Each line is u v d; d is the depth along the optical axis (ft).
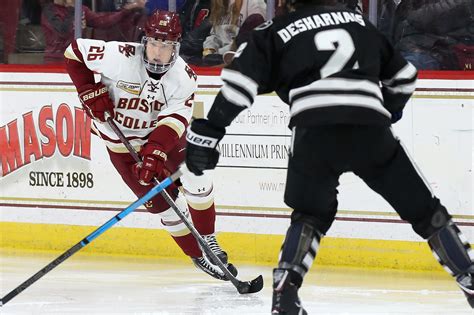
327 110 24.52
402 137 41.01
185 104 36.04
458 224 40.32
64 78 45.52
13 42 47.09
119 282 39.09
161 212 37.86
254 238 43.27
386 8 41.73
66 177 45.93
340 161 25.04
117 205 45.11
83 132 45.34
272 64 25.27
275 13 43.32
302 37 25.14
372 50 25.48
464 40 40.78
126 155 37.65
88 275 40.55
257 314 33.42
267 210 42.88
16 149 46.70
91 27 46.19
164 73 35.58
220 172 43.57
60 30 46.57
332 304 35.04
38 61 46.75
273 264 42.83
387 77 26.50
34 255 45.16
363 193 41.47
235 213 43.47
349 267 41.88
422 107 40.63
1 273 40.98
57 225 46.24
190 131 25.70
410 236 41.01
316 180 25.46
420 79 40.60
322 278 39.63
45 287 38.19
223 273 38.27
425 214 25.88
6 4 47.06
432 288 37.68
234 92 24.89
